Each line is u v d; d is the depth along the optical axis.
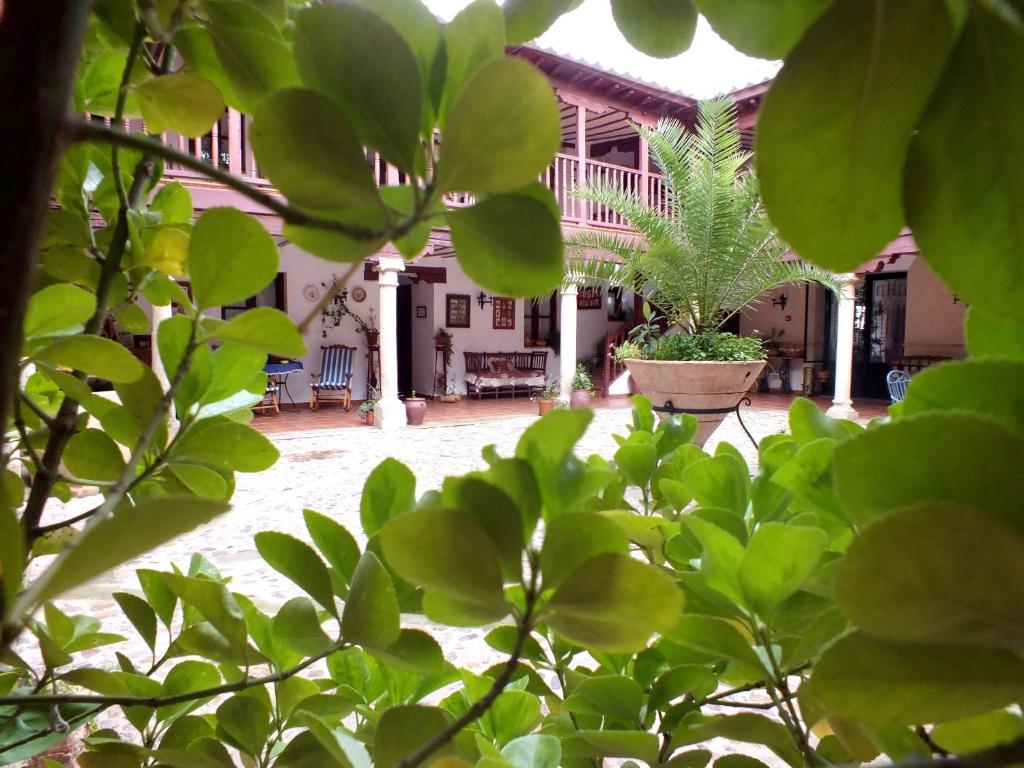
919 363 13.68
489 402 14.52
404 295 15.86
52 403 0.75
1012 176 0.24
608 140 14.96
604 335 16.78
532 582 0.27
